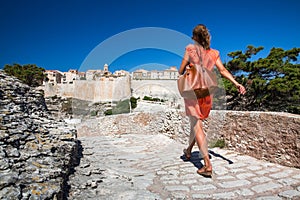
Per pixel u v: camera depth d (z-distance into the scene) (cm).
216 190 277
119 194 249
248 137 429
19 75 2788
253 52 1405
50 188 186
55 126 396
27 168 207
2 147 224
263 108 1240
